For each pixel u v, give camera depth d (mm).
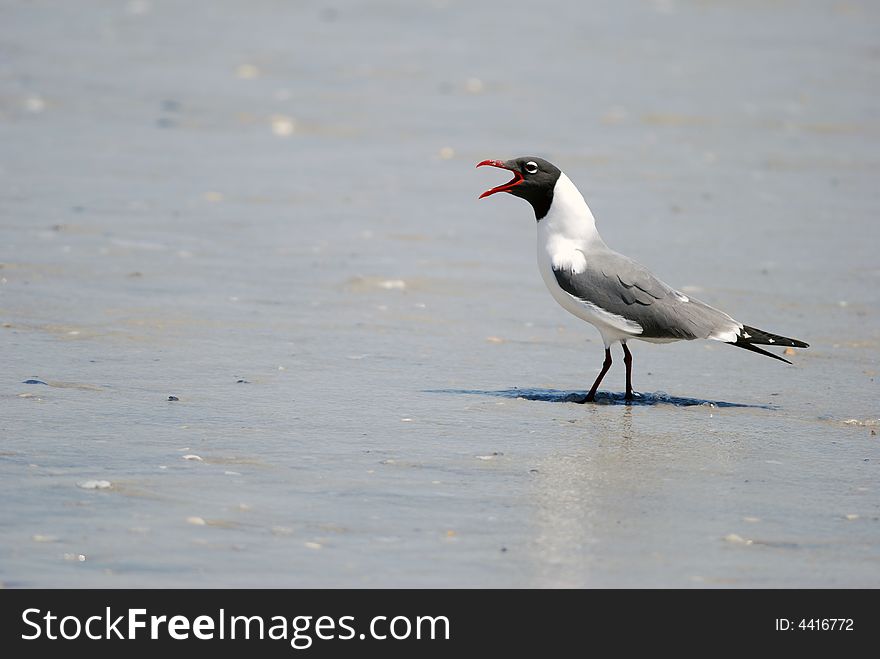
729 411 11953
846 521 9203
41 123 25750
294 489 9492
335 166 23375
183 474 9695
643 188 22391
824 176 23656
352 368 12953
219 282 16062
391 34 37188
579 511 9258
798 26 40344
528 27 38938
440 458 10305
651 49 36125
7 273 15875
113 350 13148
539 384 12719
